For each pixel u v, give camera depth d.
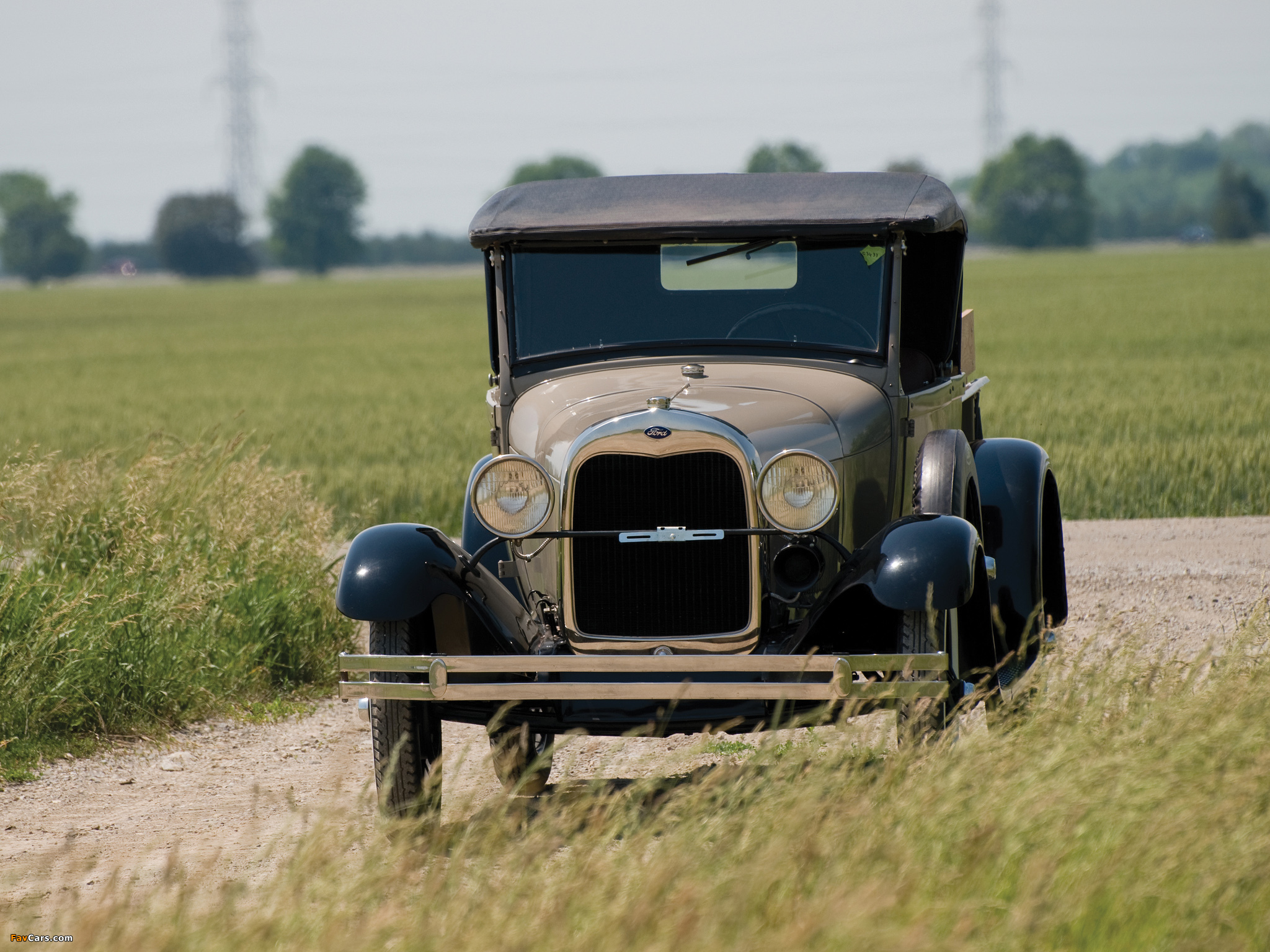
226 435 86.06
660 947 12.73
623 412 21.67
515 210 24.67
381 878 14.81
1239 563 41.22
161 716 29.34
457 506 55.16
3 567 32.88
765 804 16.11
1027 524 26.44
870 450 22.75
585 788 20.22
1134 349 137.25
